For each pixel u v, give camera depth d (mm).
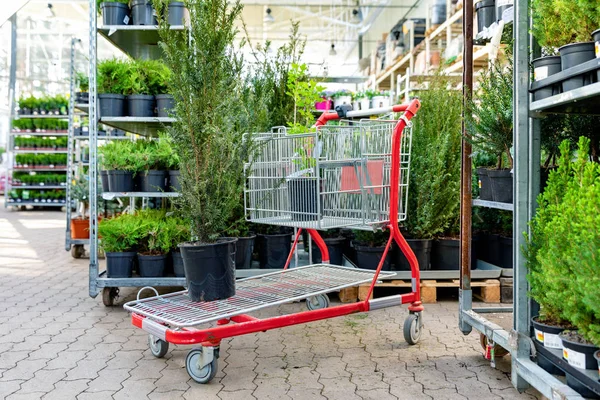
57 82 15273
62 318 3443
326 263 3453
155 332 2357
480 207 4121
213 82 2555
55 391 2281
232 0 11289
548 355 1969
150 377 2441
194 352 2373
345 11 18391
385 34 12148
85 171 7324
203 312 2430
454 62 6984
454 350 2785
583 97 1776
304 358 2689
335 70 22625
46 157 11953
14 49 13875
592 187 1717
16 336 3049
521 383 2121
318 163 2646
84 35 15734
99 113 3965
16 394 2246
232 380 2406
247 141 2691
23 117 11836
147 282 3680
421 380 2381
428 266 3896
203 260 2553
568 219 1831
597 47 1786
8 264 5531
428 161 3799
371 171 2867
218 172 2578
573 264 1693
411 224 3904
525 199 2129
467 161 2738
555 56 2037
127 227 3734
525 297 2123
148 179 4047
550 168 2541
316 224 2805
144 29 3830
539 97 2080
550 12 2059
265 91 4203
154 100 4078
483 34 2826
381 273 3168
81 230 5906
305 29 20328
